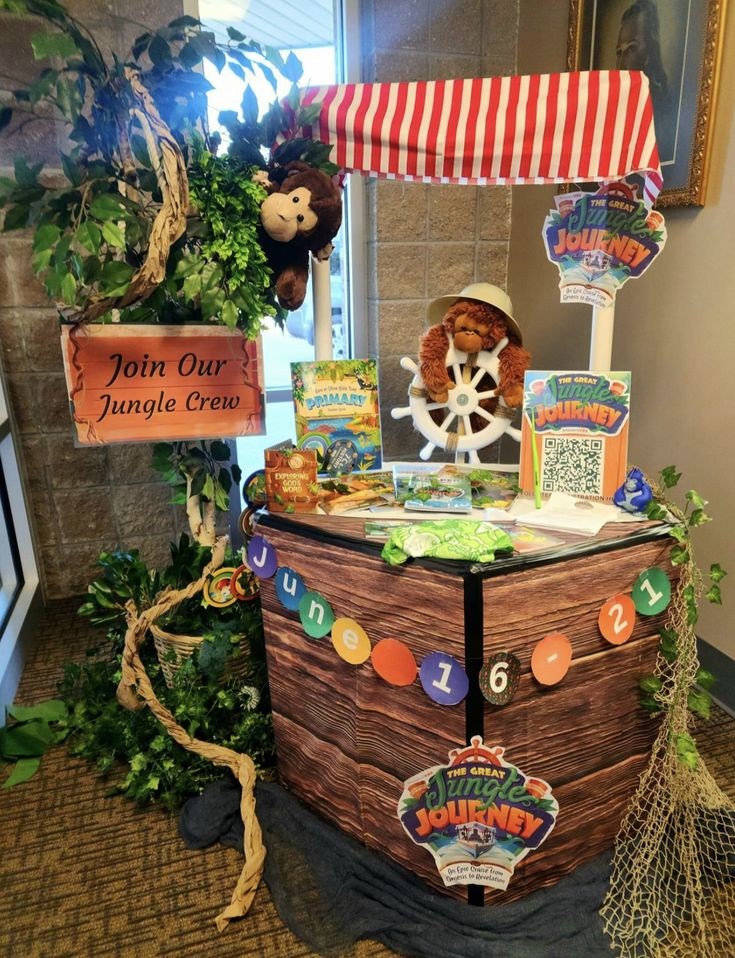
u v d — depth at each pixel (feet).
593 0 6.61
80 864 4.59
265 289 4.83
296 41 8.16
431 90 4.81
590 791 4.19
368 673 4.13
